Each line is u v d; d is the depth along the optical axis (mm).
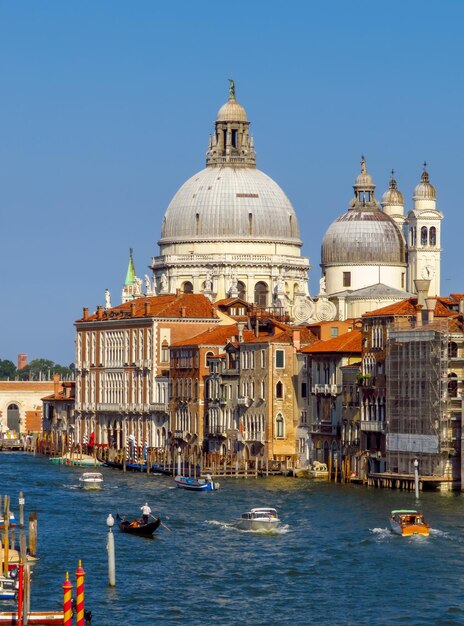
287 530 167250
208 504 191250
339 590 138750
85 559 152000
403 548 155750
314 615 131000
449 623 128750
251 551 156000
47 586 140000
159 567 148250
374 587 139625
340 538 162000
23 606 127250
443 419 199500
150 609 132625
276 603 134625
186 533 167125
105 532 168500
